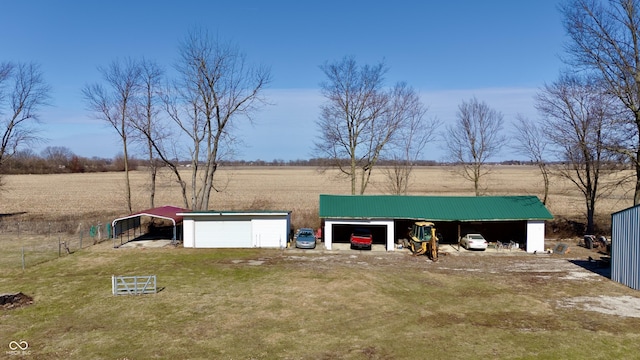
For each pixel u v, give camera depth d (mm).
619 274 23391
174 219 33812
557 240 36844
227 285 22719
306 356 14188
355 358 14047
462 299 20484
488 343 15266
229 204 56656
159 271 25844
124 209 52844
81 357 14094
